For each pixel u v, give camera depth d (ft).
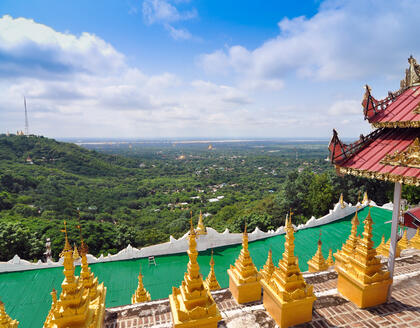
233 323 24.75
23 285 63.57
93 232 109.91
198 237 79.36
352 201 129.29
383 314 24.86
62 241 99.09
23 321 51.88
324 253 76.23
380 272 26.12
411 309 25.48
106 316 26.63
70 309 20.45
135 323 25.59
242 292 29.14
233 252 78.69
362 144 26.58
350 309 25.76
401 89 27.27
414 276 31.30
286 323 23.65
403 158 20.68
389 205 103.30
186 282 22.91
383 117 25.03
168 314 26.86
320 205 124.06
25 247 88.69
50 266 71.87
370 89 26.16
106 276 67.05
